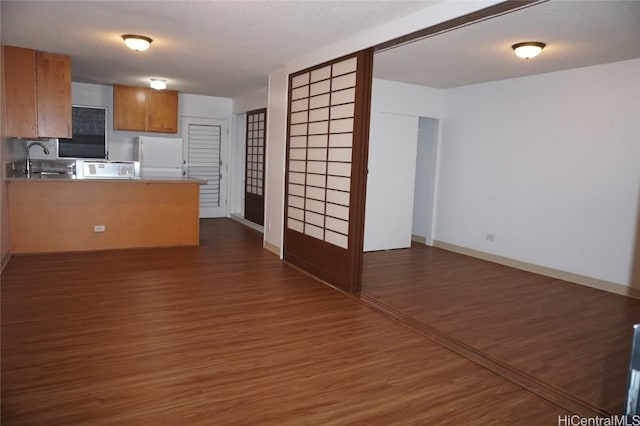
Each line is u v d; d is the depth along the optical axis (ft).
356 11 10.66
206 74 19.52
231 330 10.18
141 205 18.10
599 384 8.20
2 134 14.93
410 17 10.75
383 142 19.81
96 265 15.29
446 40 12.48
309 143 15.76
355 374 8.29
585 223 15.44
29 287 12.65
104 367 8.14
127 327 10.07
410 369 8.59
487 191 18.94
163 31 12.94
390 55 14.42
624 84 14.24
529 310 12.42
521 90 17.40
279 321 10.88
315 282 14.48
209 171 27.45
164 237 18.70
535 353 9.53
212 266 15.93
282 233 17.58
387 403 7.32
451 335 10.36
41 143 21.75
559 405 7.45
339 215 13.99
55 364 8.18
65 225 16.87
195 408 6.91
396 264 17.58
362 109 12.78
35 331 9.66
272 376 8.07
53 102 16.21
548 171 16.53
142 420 6.53
